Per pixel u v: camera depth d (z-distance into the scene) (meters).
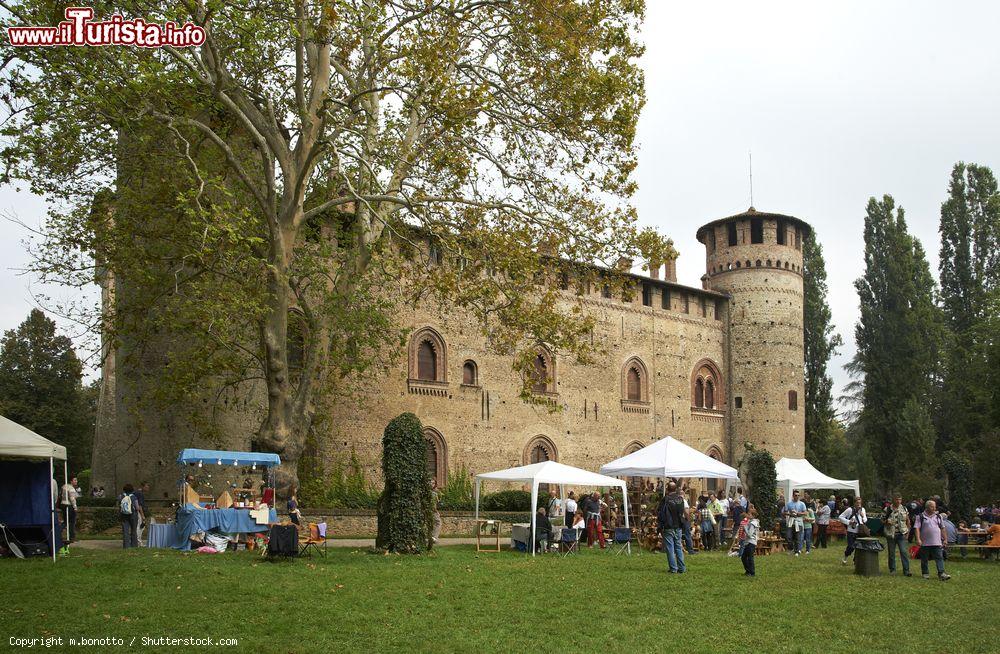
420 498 23.00
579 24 25.70
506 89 26.81
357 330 27.41
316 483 34.09
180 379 26.02
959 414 58.50
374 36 23.91
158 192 25.81
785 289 55.72
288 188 26.19
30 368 60.44
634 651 11.76
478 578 17.97
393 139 25.56
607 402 48.53
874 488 57.62
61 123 22.38
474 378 43.03
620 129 25.91
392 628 12.76
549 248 27.25
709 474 28.98
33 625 12.18
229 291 24.59
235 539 23.33
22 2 20.73
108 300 32.03
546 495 37.28
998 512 37.19
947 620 14.57
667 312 52.72
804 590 17.52
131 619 12.84
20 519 20.56
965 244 62.84
